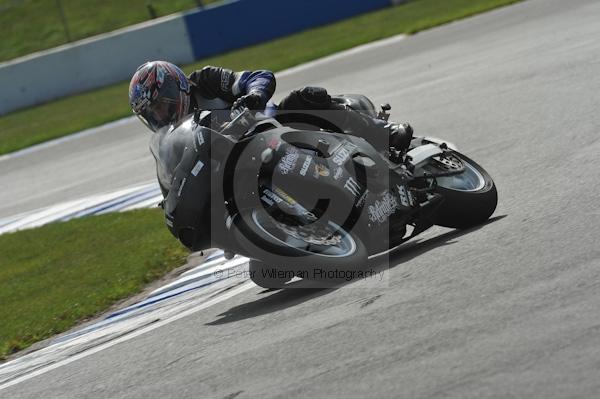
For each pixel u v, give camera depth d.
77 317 25.42
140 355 18.20
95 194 43.00
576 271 14.69
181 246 30.09
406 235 23.03
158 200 38.31
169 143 18.41
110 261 31.03
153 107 18.59
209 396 13.93
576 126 29.28
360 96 21.25
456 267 16.91
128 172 45.75
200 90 19.48
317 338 15.03
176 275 27.09
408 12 85.12
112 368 17.91
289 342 15.30
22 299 29.86
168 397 14.56
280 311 17.70
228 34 90.50
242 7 90.44
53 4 112.44
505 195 23.41
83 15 108.75
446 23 69.62
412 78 49.94
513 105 36.09
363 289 17.22
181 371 15.82
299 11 91.50
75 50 88.44
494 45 53.00
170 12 105.19
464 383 11.66
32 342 24.48
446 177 21.08
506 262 16.28
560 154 26.20
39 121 76.62
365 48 68.06
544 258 15.87
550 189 22.19
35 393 18.02
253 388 13.63
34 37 105.88
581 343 11.90
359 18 89.38
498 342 12.63
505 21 62.00
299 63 68.69
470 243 18.66
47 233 38.41
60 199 44.38
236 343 16.41
